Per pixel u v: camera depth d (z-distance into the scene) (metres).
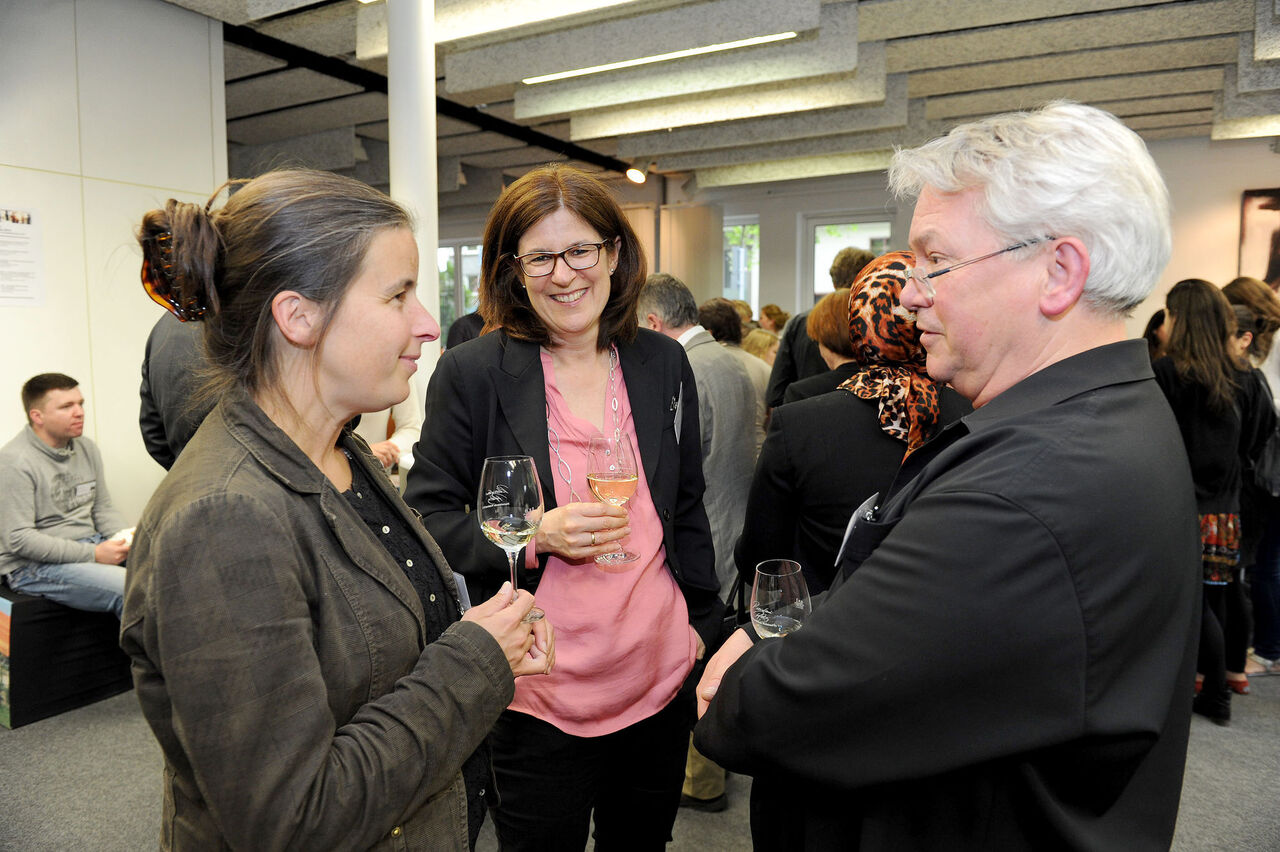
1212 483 2.65
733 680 0.77
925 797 0.68
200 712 0.61
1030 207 0.67
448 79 4.64
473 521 1.29
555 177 1.28
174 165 3.76
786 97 4.92
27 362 3.28
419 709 0.72
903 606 0.63
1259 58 3.76
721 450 2.24
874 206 7.66
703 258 8.31
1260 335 3.06
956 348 0.75
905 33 4.21
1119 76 4.96
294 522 0.71
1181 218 6.36
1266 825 2.13
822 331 2.05
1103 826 0.65
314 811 0.63
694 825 2.14
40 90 3.27
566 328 1.30
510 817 1.30
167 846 0.74
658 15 3.99
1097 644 0.59
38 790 2.33
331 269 0.73
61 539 2.85
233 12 3.83
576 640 1.26
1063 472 0.61
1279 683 3.06
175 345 1.75
